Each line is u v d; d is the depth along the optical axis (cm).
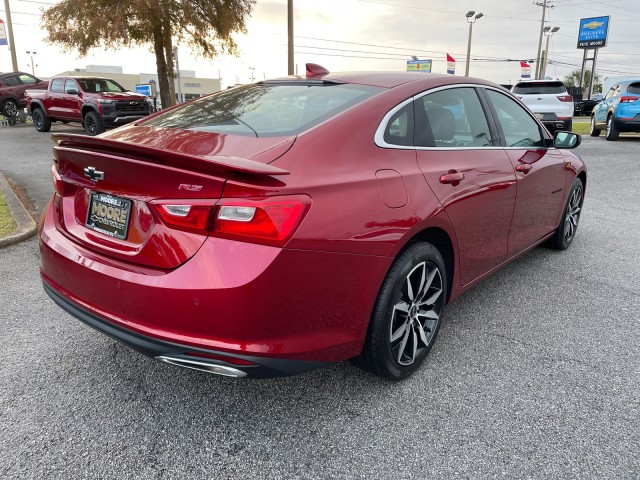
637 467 209
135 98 1586
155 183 205
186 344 198
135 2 1738
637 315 357
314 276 205
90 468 206
